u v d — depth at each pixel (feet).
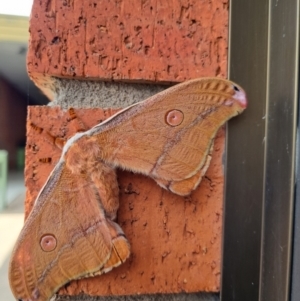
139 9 0.41
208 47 0.41
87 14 0.40
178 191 0.37
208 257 0.42
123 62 0.41
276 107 0.39
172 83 0.41
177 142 0.37
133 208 0.41
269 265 0.40
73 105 0.41
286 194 0.38
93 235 0.37
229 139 0.41
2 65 3.17
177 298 0.43
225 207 0.41
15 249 0.36
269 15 0.40
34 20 0.40
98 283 0.41
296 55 0.37
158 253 0.41
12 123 4.70
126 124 0.37
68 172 0.37
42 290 0.36
